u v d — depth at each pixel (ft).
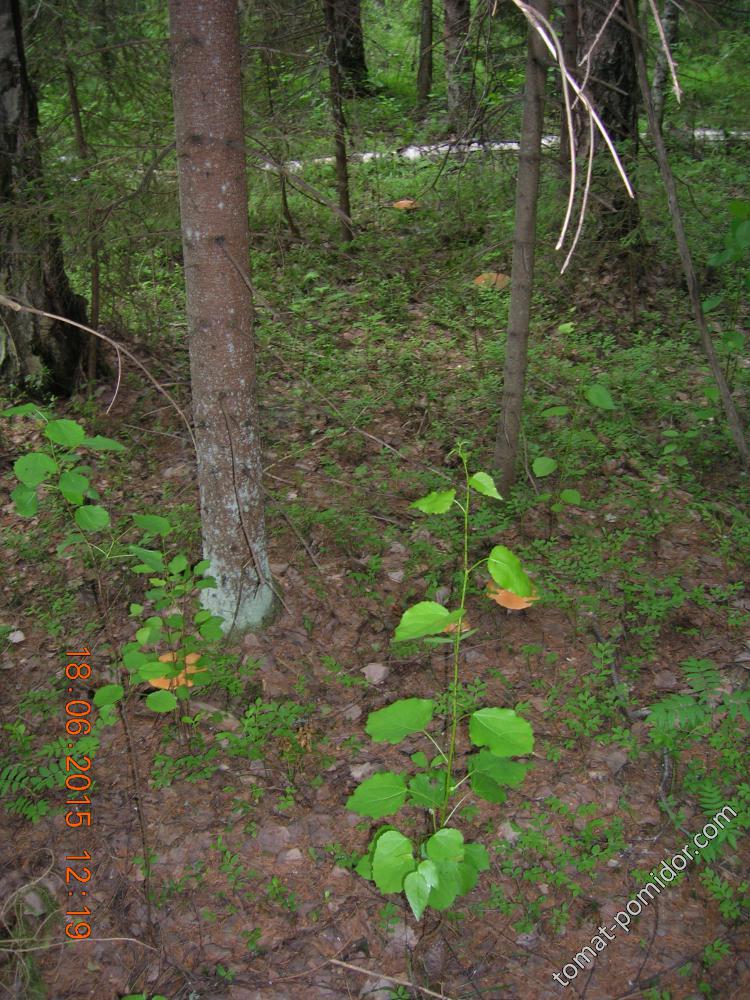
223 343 12.39
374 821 11.64
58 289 21.38
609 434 19.90
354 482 18.85
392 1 51.21
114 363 23.18
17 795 12.20
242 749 12.53
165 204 17.29
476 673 13.89
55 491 18.38
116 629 15.14
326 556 16.60
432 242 29.96
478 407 21.29
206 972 10.04
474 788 9.68
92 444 9.94
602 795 11.76
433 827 11.33
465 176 25.31
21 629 15.44
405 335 25.49
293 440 20.57
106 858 11.28
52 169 19.69
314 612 15.20
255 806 11.86
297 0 25.21
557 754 12.28
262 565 14.33
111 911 10.69
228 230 11.79
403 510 17.98
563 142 19.93
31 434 20.88
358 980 9.89
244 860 11.21
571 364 23.16
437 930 10.32
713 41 20.93
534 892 10.66
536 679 13.69
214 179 11.48
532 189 14.90
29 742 12.97
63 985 9.99
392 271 28.37
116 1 21.27
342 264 29.07
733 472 18.90
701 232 27.89
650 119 15.17
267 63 24.72
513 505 17.35
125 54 20.04
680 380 22.06
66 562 16.79
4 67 19.19
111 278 23.43
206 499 13.60
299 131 18.95
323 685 13.80
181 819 11.73
